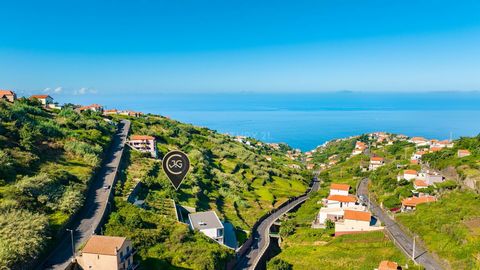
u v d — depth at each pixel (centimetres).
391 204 13050
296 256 9750
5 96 16162
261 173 19438
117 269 6488
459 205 11038
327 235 11031
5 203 7669
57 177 9850
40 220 7438
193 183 14038
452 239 9056
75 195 9219
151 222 9450
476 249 8269
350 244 9950
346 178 19888
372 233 10400
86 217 8850
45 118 15150
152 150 16525
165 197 11869
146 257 8044
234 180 16862
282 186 18650
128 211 9619
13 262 6250
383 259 8856
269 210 14475
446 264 8281
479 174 12838
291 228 11994
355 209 12512
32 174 9800
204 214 11169
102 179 11538
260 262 10125
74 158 12231
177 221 9912
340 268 8719
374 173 18600
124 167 13375
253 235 12038
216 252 8925
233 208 13825
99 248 6581
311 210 14175
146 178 12319
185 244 8900
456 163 14500
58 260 6938
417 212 11356
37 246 6800
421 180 14300
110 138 16200
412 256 8781
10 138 11394
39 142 12250
